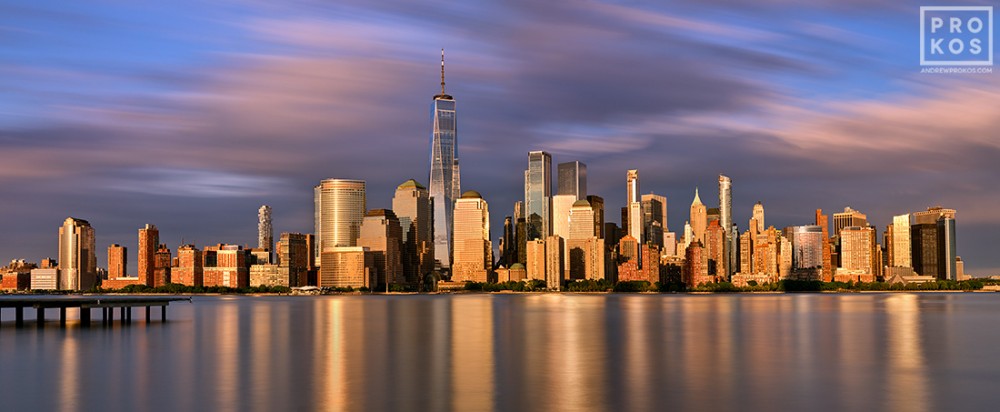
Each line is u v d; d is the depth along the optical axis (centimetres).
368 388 9800
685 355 13288
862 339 16300
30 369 11681
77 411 8588
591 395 9306
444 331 19162
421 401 8975
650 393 9431
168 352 13925
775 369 11462
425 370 11431
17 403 9044
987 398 9088
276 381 10388
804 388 9750
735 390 9631
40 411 8612
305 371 11338
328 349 14475
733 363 12181
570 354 13550
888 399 9044
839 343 15375
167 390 9762
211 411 8512
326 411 8475
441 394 9381
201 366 11931
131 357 13162
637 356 13162
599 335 17650
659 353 13638
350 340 16412
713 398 9112
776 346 14825
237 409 8606
